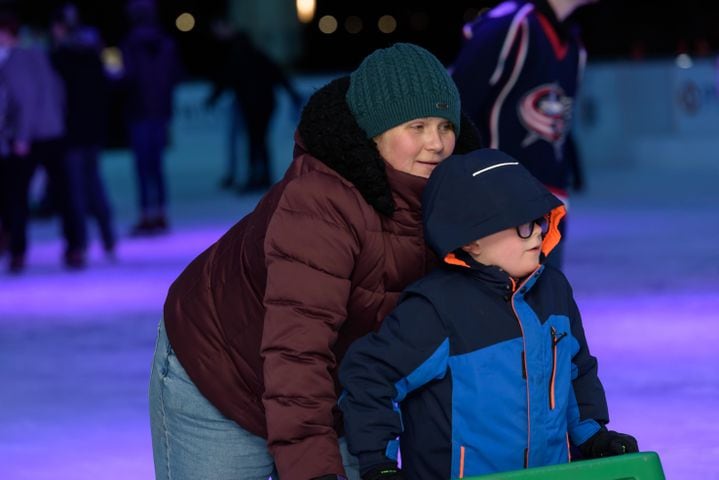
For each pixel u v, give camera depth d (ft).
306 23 223.51
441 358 15.85
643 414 30.96
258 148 96.37
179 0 207.00
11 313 48.80
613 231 66.49
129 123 72.69
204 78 190.60
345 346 16.98
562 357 16.40
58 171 59.88
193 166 115.85
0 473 27.99
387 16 228.84
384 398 15.79
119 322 46.11
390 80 16.35
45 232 77.66
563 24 27.63
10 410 33.76
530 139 27.68
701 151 103.30
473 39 27.66
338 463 15.81
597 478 14.84
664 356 37.27
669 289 48.62
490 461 15.96
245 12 140.46
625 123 107.14
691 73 105.91
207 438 17.48
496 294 16.05
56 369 38.68
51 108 58.75
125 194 101.19
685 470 26.37
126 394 35.32
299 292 16.02
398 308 16.06
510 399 15.89
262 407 17.13
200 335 17.21
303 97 114.52
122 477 27.55
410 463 16.44
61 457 29.17
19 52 58.03
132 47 72.28
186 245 68.23
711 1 151.94
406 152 16.52
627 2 151.02
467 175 15.87
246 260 16.78
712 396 32.48
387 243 16.42
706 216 71.15
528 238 16.01
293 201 16.29
